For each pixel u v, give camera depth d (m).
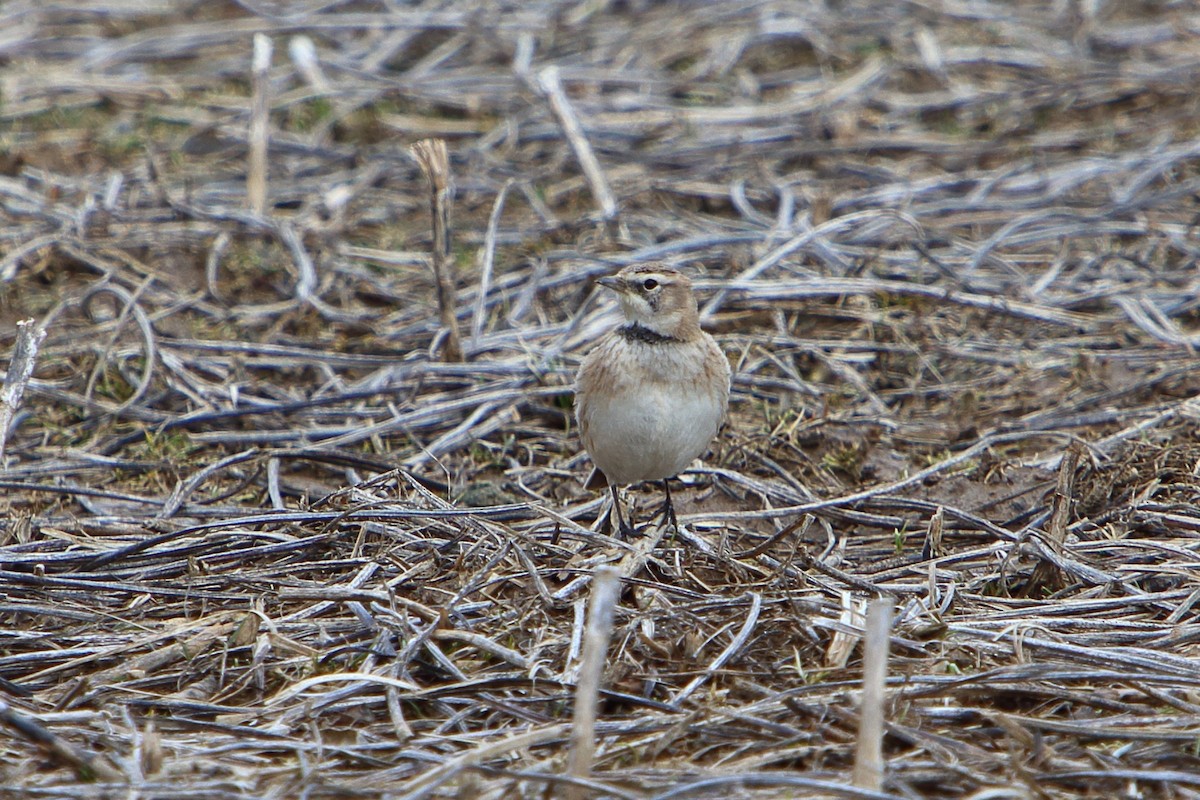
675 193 17.83
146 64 21.94
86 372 13.40
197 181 18.16
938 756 7.03
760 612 8.45
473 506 10.93
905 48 21.78
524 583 9.02
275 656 8.25
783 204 16.92
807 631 8.14
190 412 12.87
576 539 9.96
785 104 20.11
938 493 11.05
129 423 12.68
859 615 8.20
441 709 7.66
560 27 22.27
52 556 9.51
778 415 12.70
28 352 9.82
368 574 9.12
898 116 20.11
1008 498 10.75
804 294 14.57
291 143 19.00
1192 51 21.67
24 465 11.71
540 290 15.08
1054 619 8.62
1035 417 12.46
